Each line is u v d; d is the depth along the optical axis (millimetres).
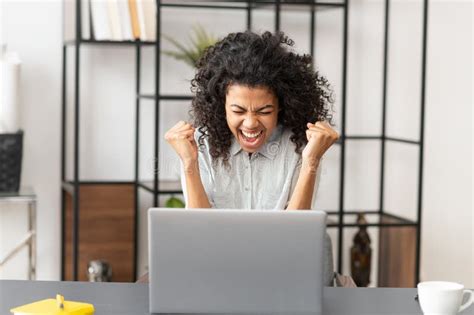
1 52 4438
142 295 2533
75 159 4438
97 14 4340
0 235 4688
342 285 2941
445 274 5066
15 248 4242
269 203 3070
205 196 2855
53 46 4680
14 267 4727
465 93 4867
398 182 5191
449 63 4957
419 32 5137
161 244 2283
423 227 5172
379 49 5113
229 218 2281
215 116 2963
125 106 4809
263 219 2283
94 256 4762
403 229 4863
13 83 4383
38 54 4664
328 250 2914
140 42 4375
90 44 4363
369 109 5133
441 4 4992
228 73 2826
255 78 2779
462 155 4910
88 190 4734
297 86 2912
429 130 5094
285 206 3059
